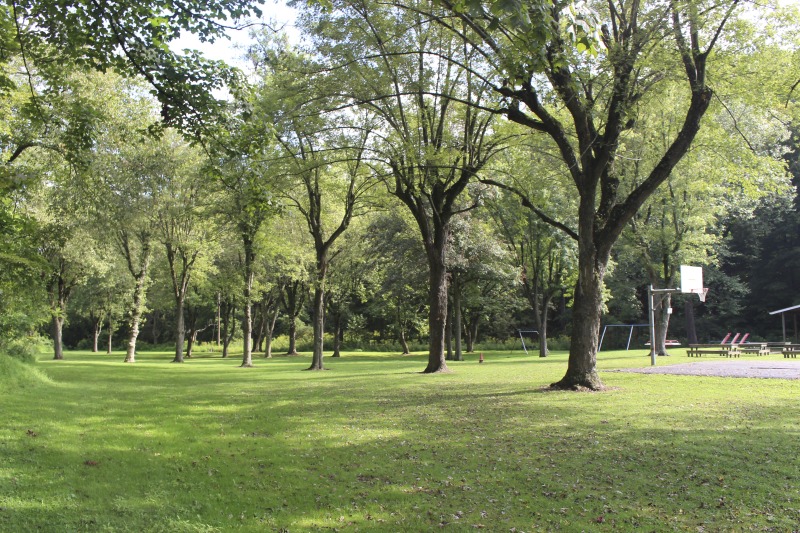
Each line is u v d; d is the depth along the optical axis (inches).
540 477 293.3
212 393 672.4
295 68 800.3
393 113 853.8
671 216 1317.7
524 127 816.9
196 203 1279.5
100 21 381.1
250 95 453.7
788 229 1977.1
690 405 499.2
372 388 729.6
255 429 430.3
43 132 700.0
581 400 549.0
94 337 2206.0
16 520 216.5
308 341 2507.4
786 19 603.8
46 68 520.7
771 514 231.9
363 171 966.4
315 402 588.1
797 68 621.3
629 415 459.2
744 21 606.5
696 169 1178.6
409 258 1434.5
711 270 1909.4
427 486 283.1
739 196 1365.7
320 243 1183.6
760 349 1205.1
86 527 217.0
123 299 1887.3
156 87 412.2
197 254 1523.1
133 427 415.5
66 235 764.0
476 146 903.1
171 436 389.7
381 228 1412.4
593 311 636.7
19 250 659.4
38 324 818.2
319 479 295.7
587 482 282.8
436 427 435.2
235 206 1159.0
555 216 1366.9
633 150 963.3
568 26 292.0
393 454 349.4
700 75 590.9
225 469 312.7
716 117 946.7
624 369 887.1
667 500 253.0
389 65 754.2
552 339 2174.0
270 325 1923.0
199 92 418.0
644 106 739.4
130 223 1269.7
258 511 246.8
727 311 2102.6
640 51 595.8
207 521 232.8
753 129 975.0
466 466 318.7
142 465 310.8
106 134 899.4
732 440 357.4
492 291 1675.7
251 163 460.4
